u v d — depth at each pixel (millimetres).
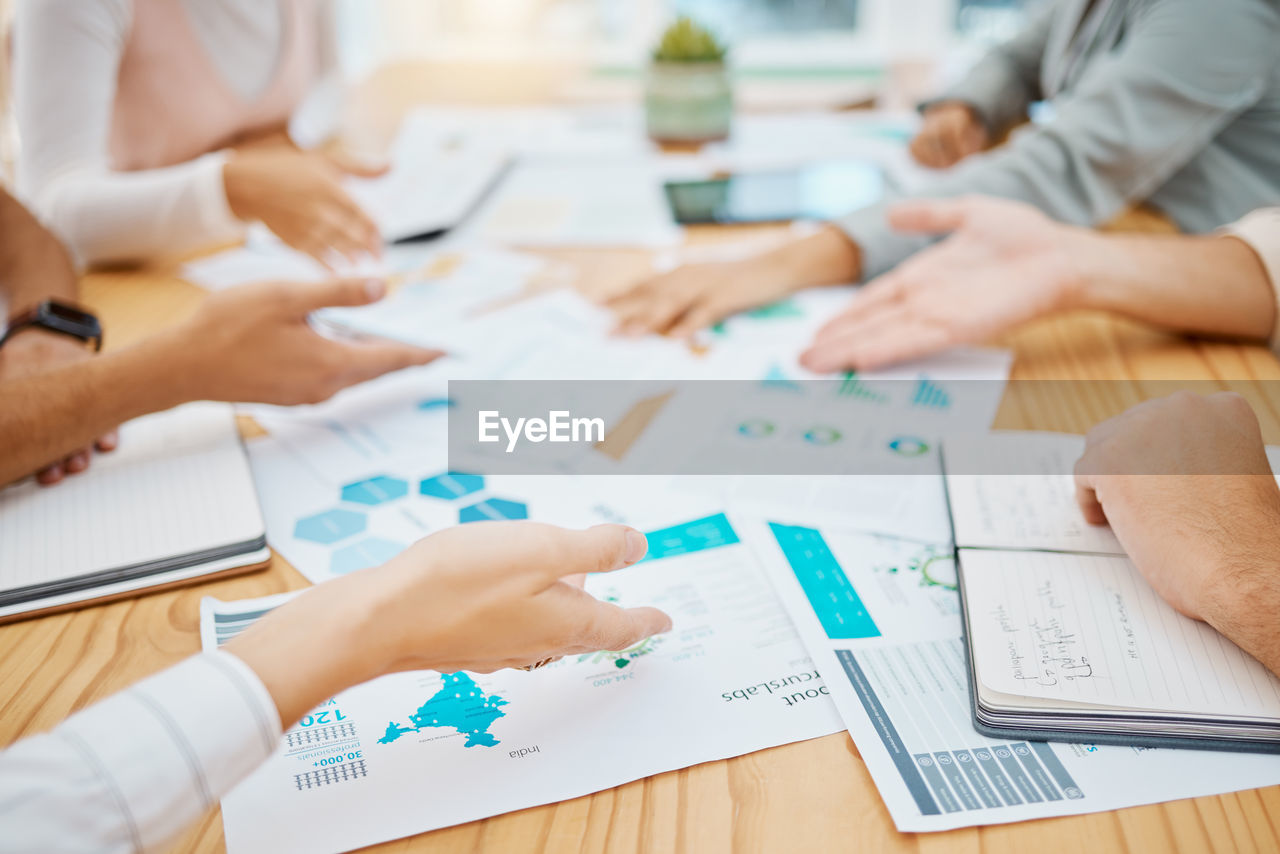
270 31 1281
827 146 1359
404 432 691
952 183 935
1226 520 462
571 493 609
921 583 514
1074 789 391
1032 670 430
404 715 442
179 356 624
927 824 377
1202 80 887
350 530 580
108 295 944
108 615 516
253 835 382
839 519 572
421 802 396
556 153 1380
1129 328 821
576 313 883
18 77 1025
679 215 1110
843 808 389
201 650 483
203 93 1191
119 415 616
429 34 2242
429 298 927
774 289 900
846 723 425
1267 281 753
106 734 317
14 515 581
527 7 2205
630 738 426
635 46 2213
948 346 752
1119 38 1047
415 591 373
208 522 563
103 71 1039
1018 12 2148
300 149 1306
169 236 979
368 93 1765
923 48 2195
